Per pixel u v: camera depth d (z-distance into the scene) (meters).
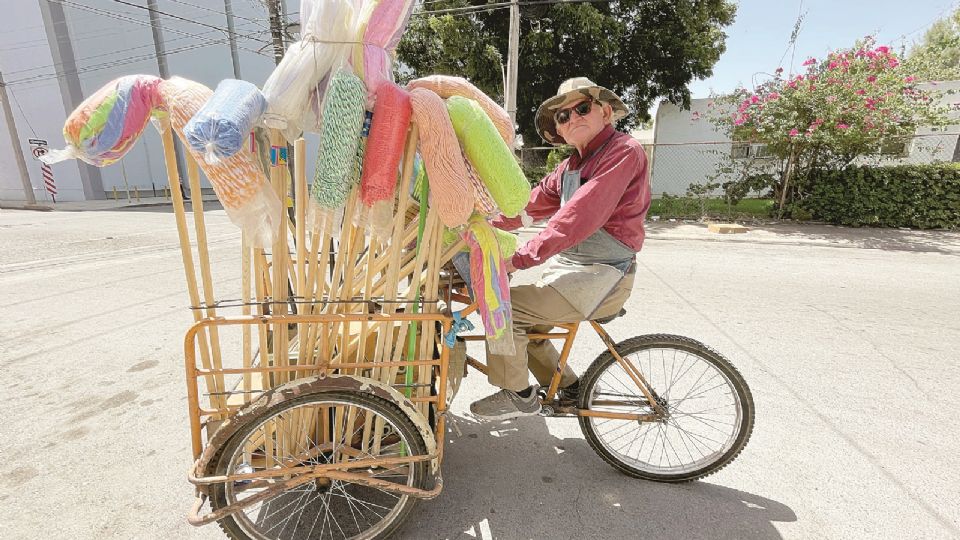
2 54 18.50
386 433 1.86
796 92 8.78
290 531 1.79
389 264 1.57
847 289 4.98
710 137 13.84
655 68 12.87
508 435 2.44
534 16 11.73
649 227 9.38
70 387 2.91
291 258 1.77
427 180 1.50
